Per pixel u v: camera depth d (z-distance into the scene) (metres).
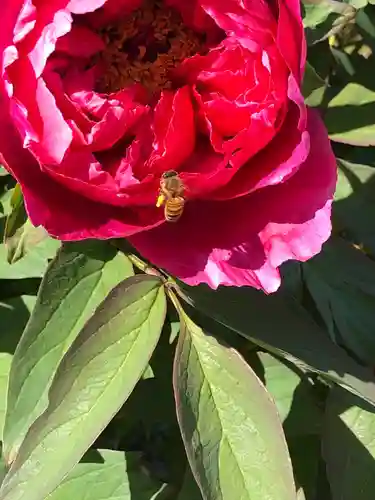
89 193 0.15
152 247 0.15
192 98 0.16
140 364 0.15
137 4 0.17
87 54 0.17
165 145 0.15
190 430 0.16
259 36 0.15
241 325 0.17
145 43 0.17
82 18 0.17
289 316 0.17
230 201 0.16
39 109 0.14
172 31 0.18
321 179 0.15
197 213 0.16
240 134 0.14
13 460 0.16
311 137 0.15
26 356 0.16
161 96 0.16
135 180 0.15
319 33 0.17
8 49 0.14
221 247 0.15
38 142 0.14
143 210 0.15
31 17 0.14
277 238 0.15
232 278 0.15
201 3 0.15
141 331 0.16
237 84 0.16
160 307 0.16
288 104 0.15
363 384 0.16
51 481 0.14
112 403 0.15
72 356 0.15
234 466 0.16
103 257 0.17
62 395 0.15
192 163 0.16
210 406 0.16
